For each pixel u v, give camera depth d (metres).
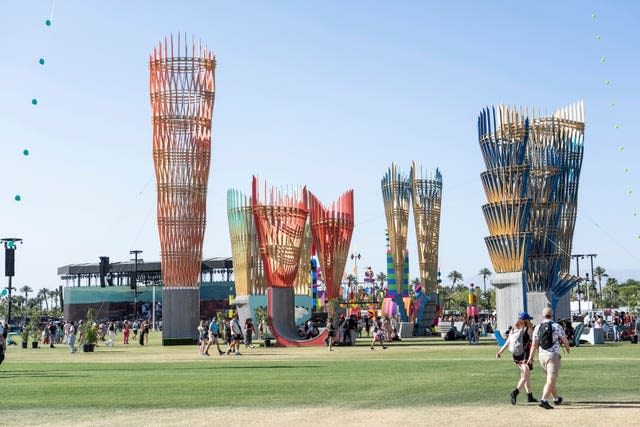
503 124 45.59
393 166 61.25
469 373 20.64
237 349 34.47
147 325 54.94
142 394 15.68
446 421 11.16
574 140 50.03
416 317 62.25
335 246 46.84
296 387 16.89
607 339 45.91
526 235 44.72
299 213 45.09
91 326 42.44
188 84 51.75
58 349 45.09
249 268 53.22
